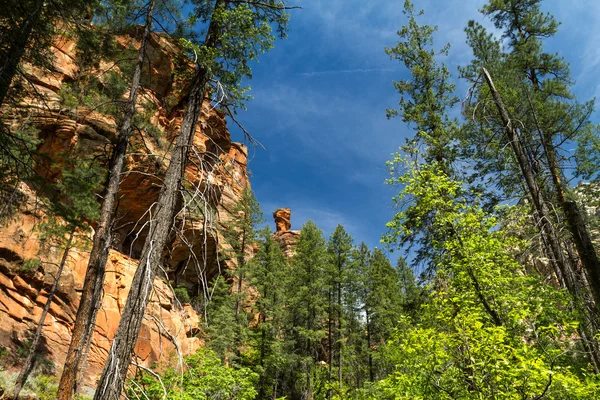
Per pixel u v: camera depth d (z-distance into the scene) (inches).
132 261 949.2
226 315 1037.8
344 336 1350.9
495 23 739.4
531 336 279.4
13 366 591.2
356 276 1381.6
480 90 502.6
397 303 1255.5
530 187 377.7
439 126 602.9
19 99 357.7
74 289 785.6
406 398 240.1
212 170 276.8
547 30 694.5
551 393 205.2
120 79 495.2
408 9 694.5
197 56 273.4
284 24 324.2
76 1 357.4
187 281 1262.3
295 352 1302.9
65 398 309.9
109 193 382.0
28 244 716.7
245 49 297.6
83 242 698.2
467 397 224.8
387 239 395.9
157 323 222.5
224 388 450.3
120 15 438.3
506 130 397.4
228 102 286.0
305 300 1350.9
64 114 779.4
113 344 206.8
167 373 383.9
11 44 301.6
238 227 1333.7
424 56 662.5
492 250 328.2
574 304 302.0
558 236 371.6
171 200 250.2
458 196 440.8
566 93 619.2
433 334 254.5
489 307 309.9
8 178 386.0
